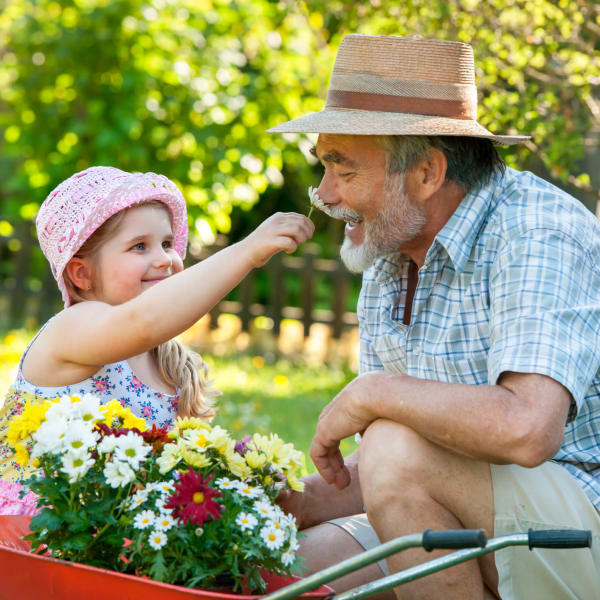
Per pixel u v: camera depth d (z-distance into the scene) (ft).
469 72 11.07
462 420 9.20
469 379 10.64
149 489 8.93
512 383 9.36
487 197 10.63
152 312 10.41
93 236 11.53
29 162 38.34
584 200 24.76
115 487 8.85
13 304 41.37
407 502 9.56
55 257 11.68
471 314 10.54
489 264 10.43
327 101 11.28
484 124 18.42
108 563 9.11
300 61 35.73
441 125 10.49
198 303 10.43
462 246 10.44
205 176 35.81
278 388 28.81
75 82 36.14
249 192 36.86
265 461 9.52
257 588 9.06
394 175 10.62
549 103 18.54
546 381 9.25
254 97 36.11
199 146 35.53
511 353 9.46
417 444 9.58
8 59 38.29
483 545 7.42
